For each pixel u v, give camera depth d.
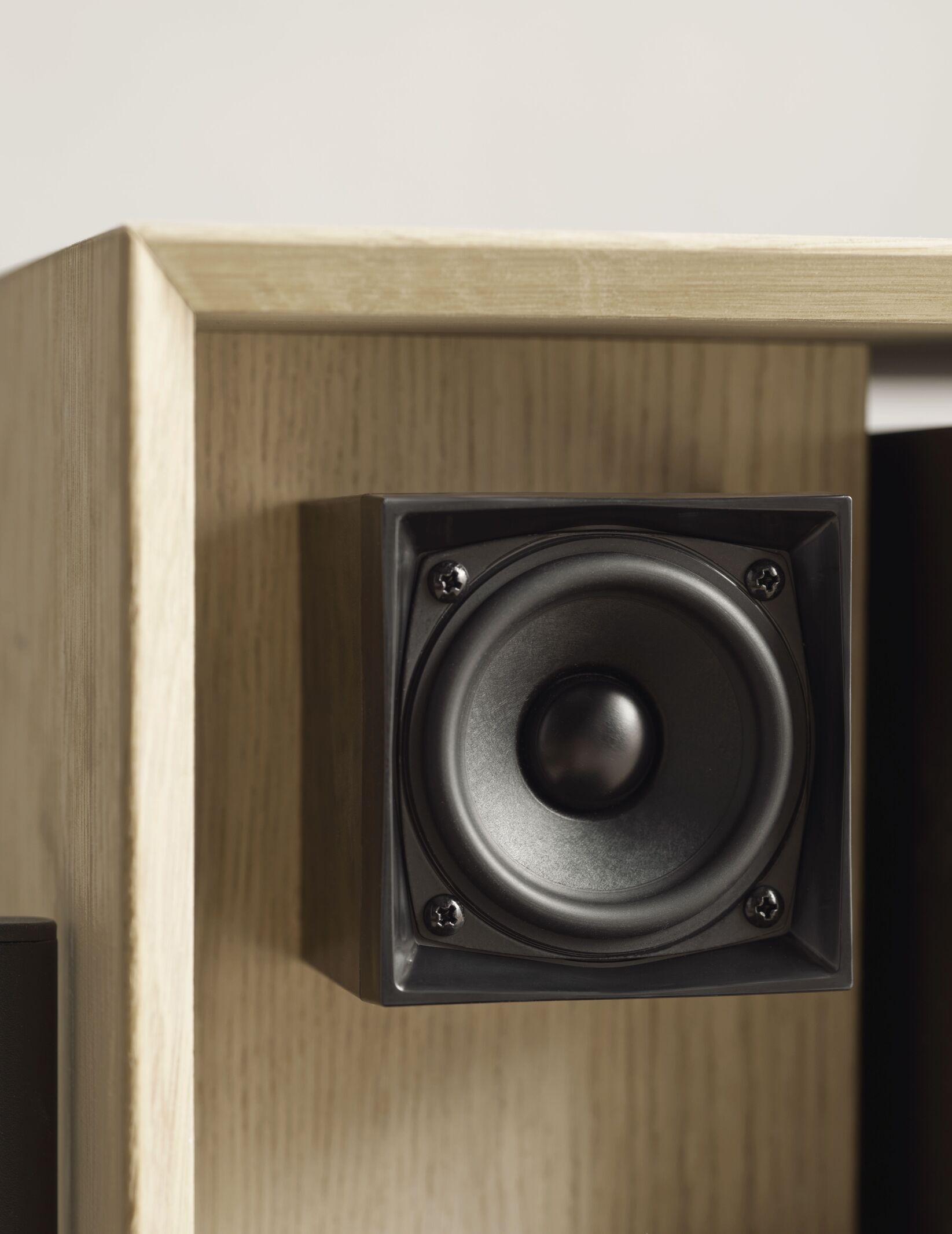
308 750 0.81
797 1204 0.89
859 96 1.19
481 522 0.66
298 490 0.82
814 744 0.70
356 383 0.82
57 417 0.72
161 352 0.58
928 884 0.82
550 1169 0.86
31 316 0.77
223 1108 0.82
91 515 0.64
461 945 0.67
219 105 1.11
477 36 1.14
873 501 0.89
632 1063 0.87
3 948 0.67
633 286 0.63
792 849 0.70
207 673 0.81
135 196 1.10
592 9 1.15
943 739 0.80
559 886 0.67
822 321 0.65
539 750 0.68
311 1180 0.83
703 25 1.17
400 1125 0.84
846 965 0.69
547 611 0.67
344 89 1.12
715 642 0.69
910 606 0.84
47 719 0.76
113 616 0.59
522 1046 0.86
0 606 0.88
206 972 0.82
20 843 0.83
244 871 0.82
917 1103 0.83
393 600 0.65
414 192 1.14
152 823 0.58
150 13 1.10
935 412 1.11
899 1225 0.86
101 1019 0.62
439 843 0.66
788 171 1.19
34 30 1.09
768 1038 0.89
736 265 0.63
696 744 0.70
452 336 0.81
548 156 1.15
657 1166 0.88
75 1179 0.68
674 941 0.68
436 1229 0.85
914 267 0.65
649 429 0.85
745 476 0.86
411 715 0.66
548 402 0.84
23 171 1.09
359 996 0.70
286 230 0.60
